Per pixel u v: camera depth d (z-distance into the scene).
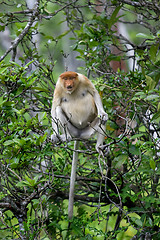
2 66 9.48
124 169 10.38
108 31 11.70
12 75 9.83
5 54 10.17
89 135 10.23
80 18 14.35
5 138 8.52
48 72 11.37
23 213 8.66
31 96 10.97
